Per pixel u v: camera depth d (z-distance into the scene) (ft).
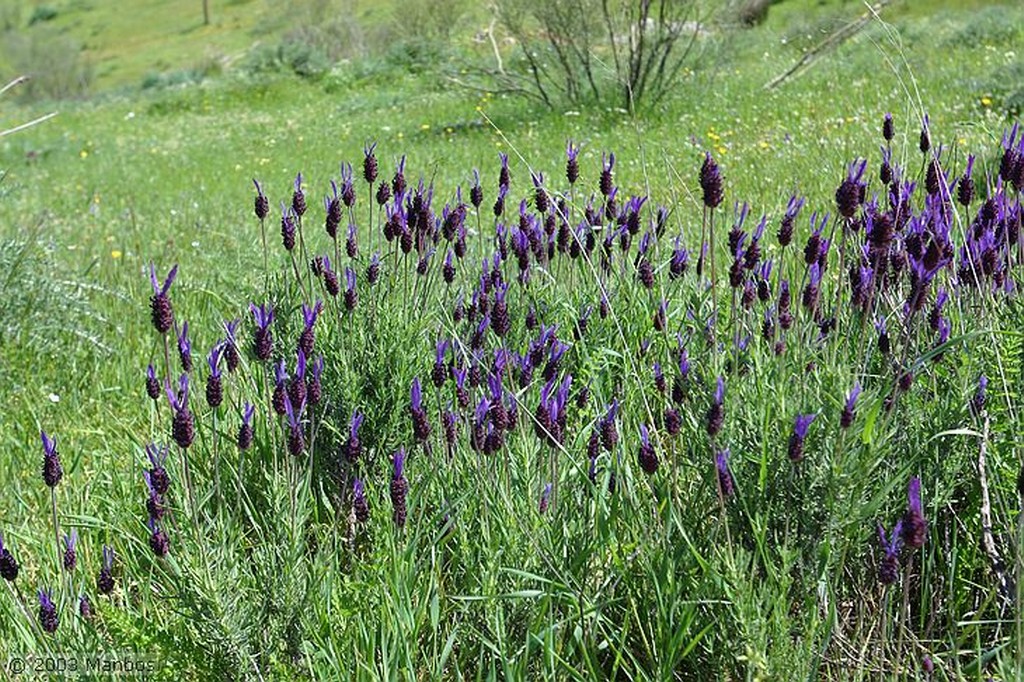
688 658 8.18
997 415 8.92
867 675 7.84
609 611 8.39
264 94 76.79
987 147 23.22
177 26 233.14
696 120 37.50
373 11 112.98
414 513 9.48
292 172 39.70
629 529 8.49
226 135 58.49
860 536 8.24
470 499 9.02
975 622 7.56
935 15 60.13
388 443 10.84
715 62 47.73
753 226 17.08
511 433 9.48
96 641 8.25
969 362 9.22
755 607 7.32
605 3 42.16
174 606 8.38
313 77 80.18
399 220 11.49
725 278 13.88
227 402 12.35
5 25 229.66
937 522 8.96
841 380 8.39
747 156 27.86
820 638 7.84
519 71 53.47
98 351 17.15
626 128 37.91
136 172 47.60
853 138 26.78
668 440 9.74
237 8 239.09
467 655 8.27
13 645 8.45
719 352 10.28
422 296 12.05
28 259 18.60
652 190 24.67
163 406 14.37
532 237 12.53
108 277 21.68
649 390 10.50
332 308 11.88
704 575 7.72
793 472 7.90
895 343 10.05
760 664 7.09
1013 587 7.92
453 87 55.36
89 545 10.25
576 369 11.63
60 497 11.72
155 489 8.36
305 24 104.12
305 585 8.27
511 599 8.27
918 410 9.04
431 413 10.89
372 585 8.20
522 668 7.66
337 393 11.04
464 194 26.48
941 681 7.72
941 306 9.62
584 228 12.05
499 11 46.78
